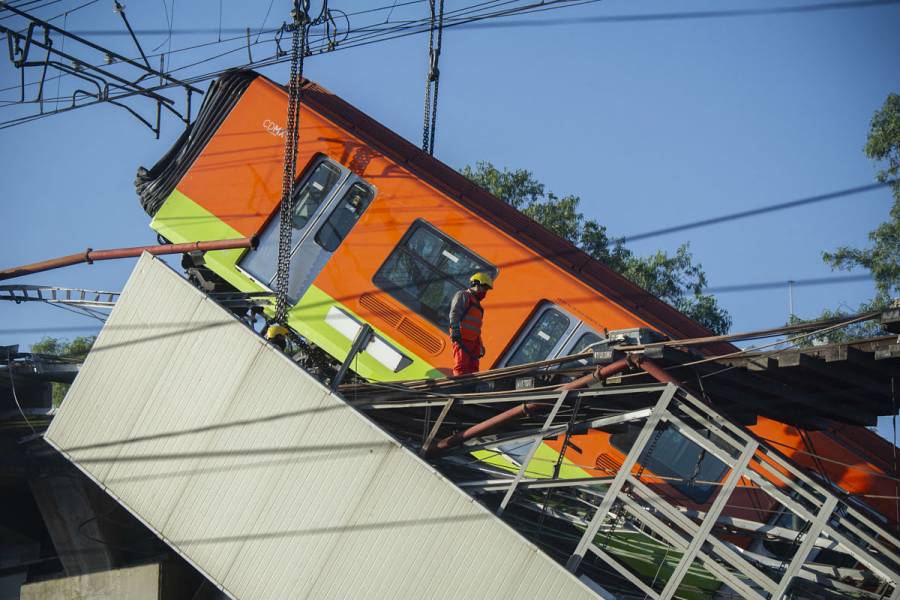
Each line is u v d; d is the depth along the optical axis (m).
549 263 22.19
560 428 16.41
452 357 21.94
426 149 29.80
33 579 26.95
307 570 16.56
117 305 19.36
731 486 14.88
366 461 16.72
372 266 22.95
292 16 21.44
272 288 23.42
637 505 15.28
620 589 19.58
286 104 24.73
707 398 16.05
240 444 17.69
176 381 18.50
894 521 20.19
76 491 25.83
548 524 20.36
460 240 22.70
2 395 26.64
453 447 17.62
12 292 25.86
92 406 18.92
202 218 24.28
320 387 17.39
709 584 19.78
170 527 17.72
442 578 15.71
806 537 14.59
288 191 20.97
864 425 18.77
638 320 21.58
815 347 15.07
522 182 46.78
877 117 38.25
